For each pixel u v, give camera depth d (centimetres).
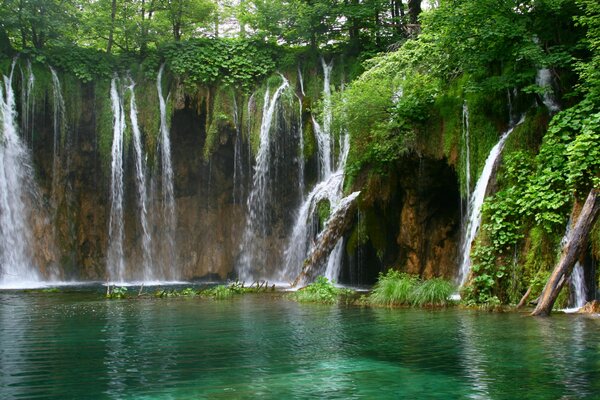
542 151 1370
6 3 2527
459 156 1630
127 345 880
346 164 2002
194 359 780
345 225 1938
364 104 1831
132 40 2928
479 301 1352
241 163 2736
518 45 1524
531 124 1471
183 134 2781
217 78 2705
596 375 683
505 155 1458
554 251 1301
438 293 1388
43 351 832
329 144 2572
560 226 1306
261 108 2681
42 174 2600
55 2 2617
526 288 1324
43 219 2583
